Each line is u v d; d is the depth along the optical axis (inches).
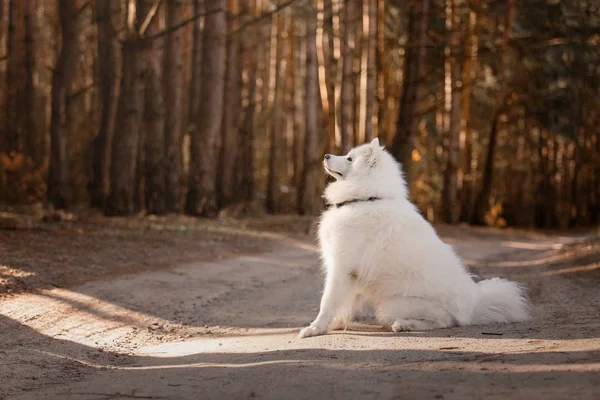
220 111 937.5
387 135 1240.2
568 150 1974.7
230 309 394.0
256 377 200.1
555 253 754.8
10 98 1079.0
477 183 1884.8
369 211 283.4
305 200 1205.7
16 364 245.4
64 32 913.5
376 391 170.7
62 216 734.5
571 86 1355.8
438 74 1405.0
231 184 1138.7
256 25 1289.4
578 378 164.4
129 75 840.9
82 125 1186.6
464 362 197.8
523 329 262.8
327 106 1103.0
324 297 286.2
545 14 1168.8
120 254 536.4
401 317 277.4
